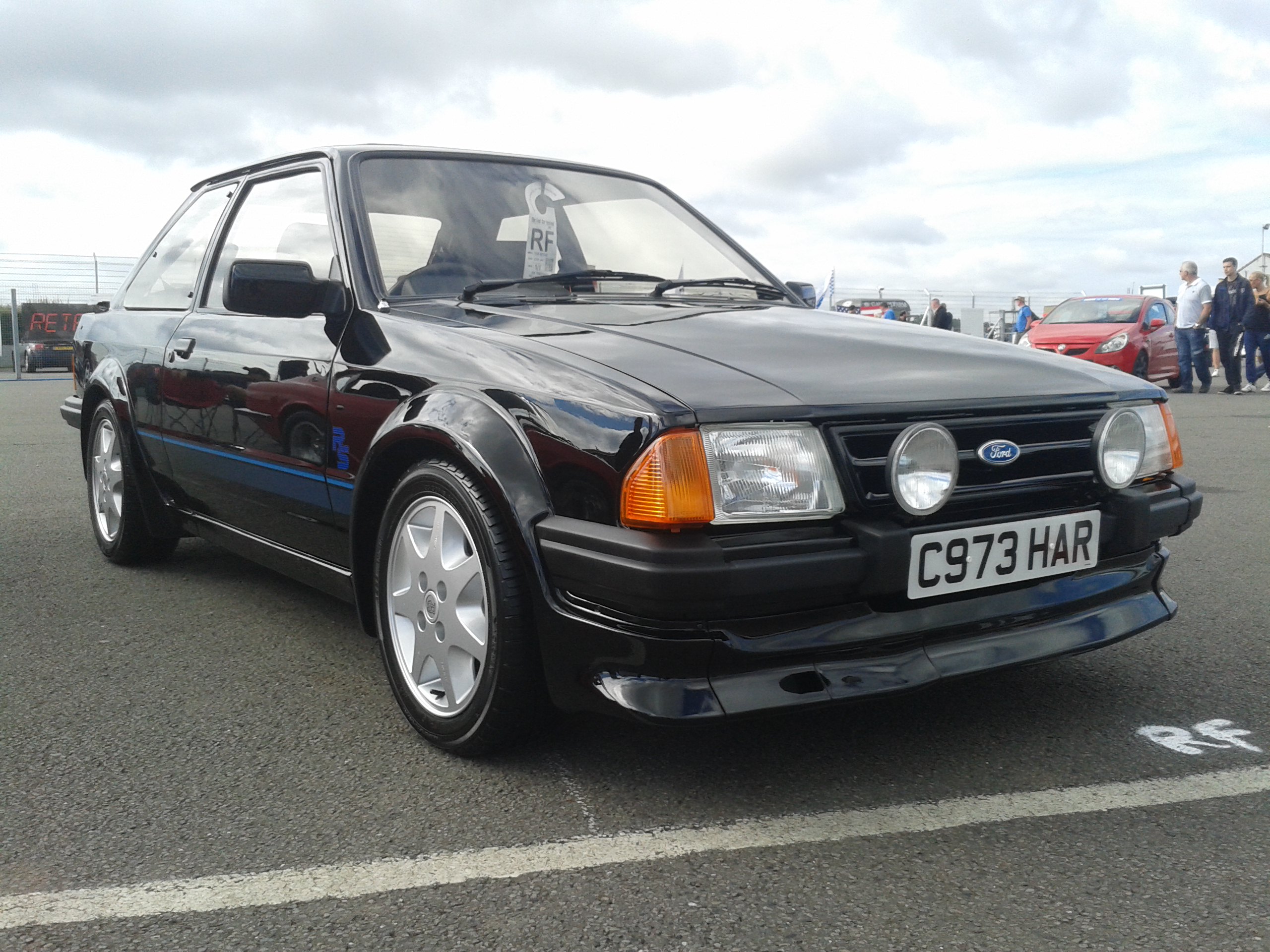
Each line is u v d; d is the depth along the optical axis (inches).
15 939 64.7
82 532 187.9
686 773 87.4
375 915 67.0
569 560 78.8
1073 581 90.7
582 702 80.1
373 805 82.4
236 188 141.1
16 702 105.5
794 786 84.7
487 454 84.4
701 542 74.0
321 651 121.5
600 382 81.2
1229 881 69.9
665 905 67.7
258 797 84.0
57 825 79.6
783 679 77.1
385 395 97.5
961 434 84.3
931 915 66.2
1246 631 125.9
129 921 66.6
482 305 105.5
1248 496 222.4
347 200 114.3
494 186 124.0
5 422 394.3
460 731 89.1
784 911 66.9
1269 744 92.5
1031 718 98.6
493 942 63.9
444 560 90.4
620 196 134.4
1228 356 565.3
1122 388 95.9
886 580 79.1
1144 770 87.2
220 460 125.9
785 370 85.0
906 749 91.7
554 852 74.6
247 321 123.0
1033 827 77.6
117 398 150.2
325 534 108.9
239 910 67.7
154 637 126.9
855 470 79.4
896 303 1047.6
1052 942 63.2
